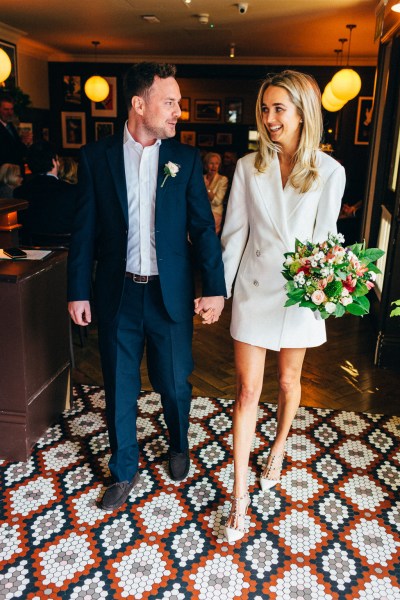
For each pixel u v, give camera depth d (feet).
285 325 6.97
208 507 7.75
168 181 6.96
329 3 19.62
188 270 7.48
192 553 6.88
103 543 7.00
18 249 9.32
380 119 18.22
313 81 6.51
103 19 23.70
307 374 12.67
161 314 7.34
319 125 6.54
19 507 7.65
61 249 9.89
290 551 6.97
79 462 8.75
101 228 7.30
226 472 8.60
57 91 36.01
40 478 8.32
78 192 7.27
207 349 14.12
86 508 7.66
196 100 38.68
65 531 7.20
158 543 7.02
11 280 7.93
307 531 7.34
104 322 7.33
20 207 11.43
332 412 10.78
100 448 9.16
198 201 7.20
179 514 7.59
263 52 31.71
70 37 28.81
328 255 5.96
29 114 33.24
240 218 7.21
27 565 6.61
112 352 7.36
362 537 7.26
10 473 8.44
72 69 35.55
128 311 7.32
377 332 14.60
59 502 7.78
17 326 8.14
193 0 19.79
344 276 5.89
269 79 6.53
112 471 7.71
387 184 16.56
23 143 21.68
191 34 26.68
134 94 6.60
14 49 29.40
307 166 6.51
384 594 6.33
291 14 21.54
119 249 7.13
